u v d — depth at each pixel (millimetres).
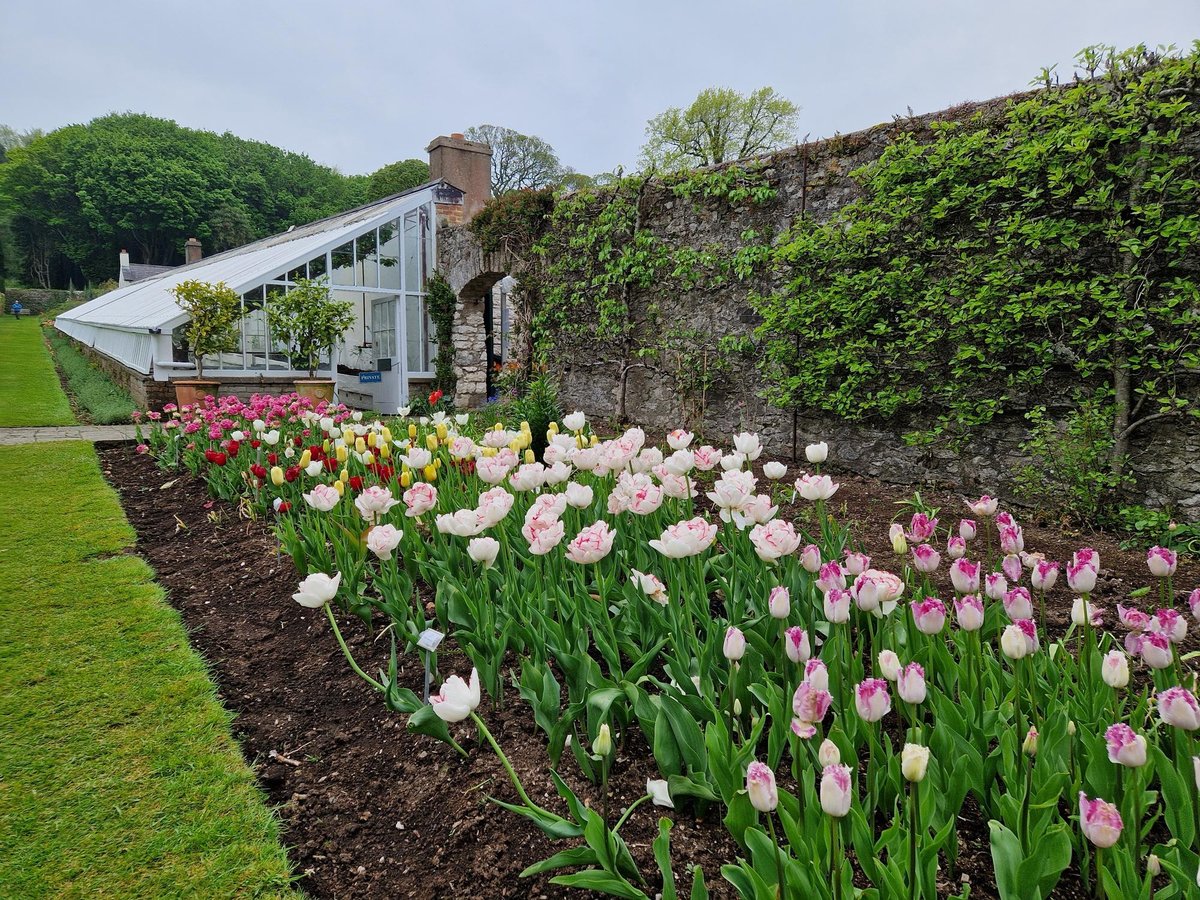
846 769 1150
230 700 2863
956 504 5297
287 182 70375
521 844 1868
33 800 2240
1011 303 5008
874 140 6223
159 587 4121
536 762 2170
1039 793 1501
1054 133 4727
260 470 5012
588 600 2621
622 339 9133
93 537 5090
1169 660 1560
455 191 14328
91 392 15352
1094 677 1907
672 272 8359
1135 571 3734
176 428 7336
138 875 1915
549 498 2680
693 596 2629
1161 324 4512
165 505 6059
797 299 6555
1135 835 1355
